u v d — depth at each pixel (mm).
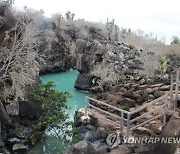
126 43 29484
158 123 10492
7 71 13969
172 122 8852
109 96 14719
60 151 12016
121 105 13539
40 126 13195
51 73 37344
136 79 18266
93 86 24156
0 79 13438
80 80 26562
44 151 12438
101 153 9422
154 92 13766
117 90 15789
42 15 38625
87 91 25516
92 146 9562
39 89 15656
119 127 11133
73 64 40250
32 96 14969
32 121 14844
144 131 10008
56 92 15469
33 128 13734
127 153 8859
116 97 14445
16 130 13461
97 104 14469
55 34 38688
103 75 22203
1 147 12234
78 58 27344
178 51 25703
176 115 9812
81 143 9391
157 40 34094
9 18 16344
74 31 42062
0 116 13289
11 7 18031
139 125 10180
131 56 24109
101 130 10891
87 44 27359
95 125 12227
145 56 23125
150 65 20500
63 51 38844
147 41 33031
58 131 14070
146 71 20359
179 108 10914
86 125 12672
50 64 36844
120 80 21141
